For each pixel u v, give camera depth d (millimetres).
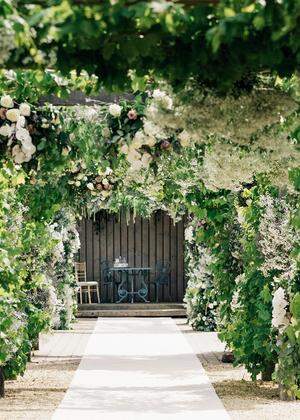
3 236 8094
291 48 4051
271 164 6074
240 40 3998
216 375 10766
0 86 6727
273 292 8961
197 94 4656
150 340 15008
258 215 9055
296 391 7242
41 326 10367
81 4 3820
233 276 10312
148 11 3670
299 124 5211
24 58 4117
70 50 4059
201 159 7652
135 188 9727
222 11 3793
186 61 4145
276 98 4680
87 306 20906
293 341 6277
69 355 13047
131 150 7168
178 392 9391
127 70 4301
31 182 8336
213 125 4750
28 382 10242
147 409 8359
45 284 11727
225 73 4176
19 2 3928
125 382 10164
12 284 8312
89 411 8234
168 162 8211
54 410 8305
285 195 8484
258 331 9023
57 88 6270
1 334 8133
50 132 7195
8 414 8070
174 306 21000
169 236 22516
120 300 21906
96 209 13398
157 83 5859
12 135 6883
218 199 9578
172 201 9695
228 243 10227
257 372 9570
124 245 22516
